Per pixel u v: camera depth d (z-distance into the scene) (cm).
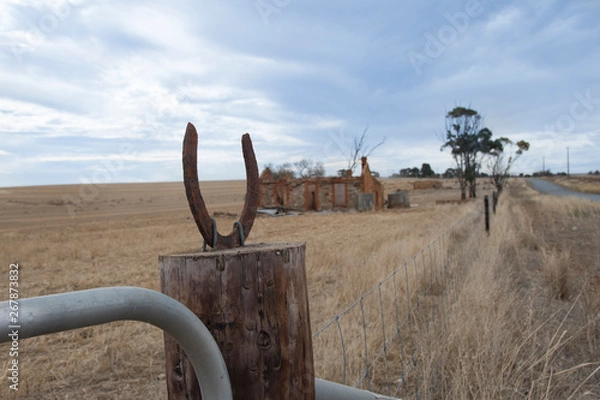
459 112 4422
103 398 357
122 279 911
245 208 150
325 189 3712
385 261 733
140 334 513
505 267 741
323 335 403
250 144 156
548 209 2278
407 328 452
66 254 1369
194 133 131
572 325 433
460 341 351
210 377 97
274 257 117
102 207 6175
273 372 116
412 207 3866
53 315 69
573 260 840
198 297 113
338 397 173
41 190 8888
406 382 349
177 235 2097
